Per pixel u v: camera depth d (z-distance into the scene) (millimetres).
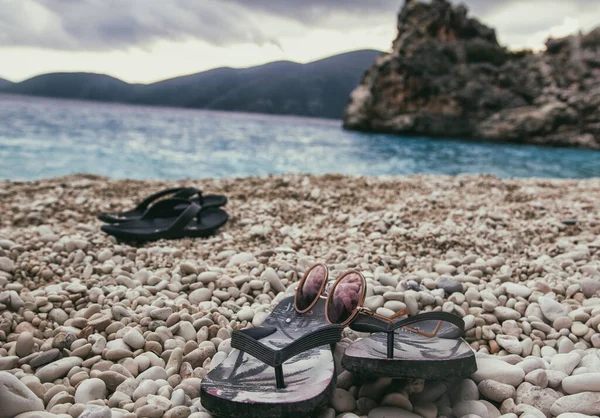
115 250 809
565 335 535
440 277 651
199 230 917
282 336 462
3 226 1004
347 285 473
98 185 1516
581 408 392
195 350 472
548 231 965
